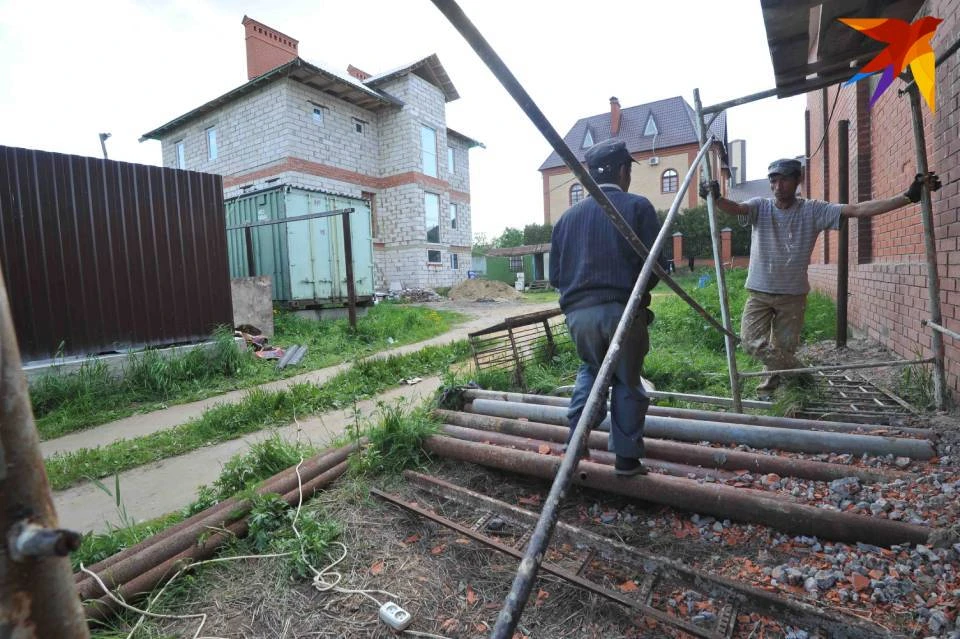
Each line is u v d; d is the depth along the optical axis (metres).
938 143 3.70
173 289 7.09
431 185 20.59
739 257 28.88
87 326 6.23
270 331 9.26
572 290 2.52
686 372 5.21
